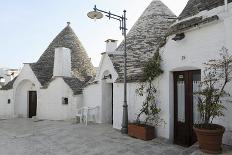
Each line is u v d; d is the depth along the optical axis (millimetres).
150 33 13719
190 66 7672
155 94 9312
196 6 8406
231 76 6336
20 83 18938
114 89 12055
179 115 8531
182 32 7844
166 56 8750
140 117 10117
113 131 11094
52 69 19094
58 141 9734
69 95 16219
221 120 6539
